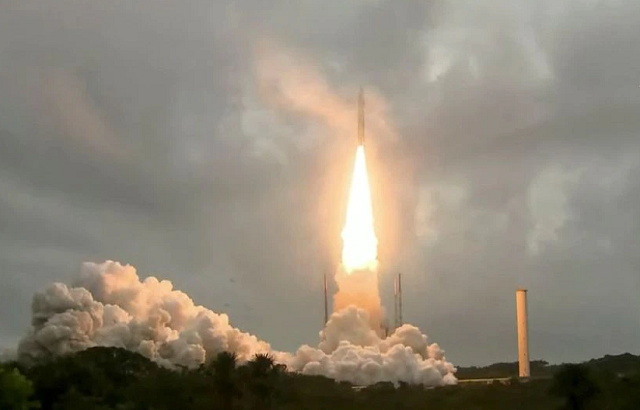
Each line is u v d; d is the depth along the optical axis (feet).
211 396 449.06
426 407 506.89
